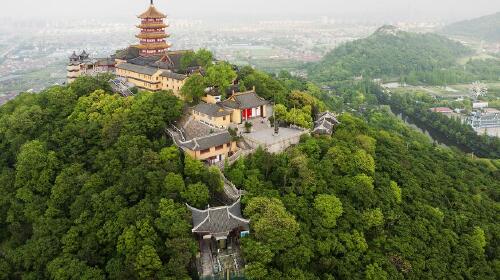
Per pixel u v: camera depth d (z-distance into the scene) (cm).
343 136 14425
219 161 12294
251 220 9631
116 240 9969
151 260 9025
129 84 17512
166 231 9488
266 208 9781
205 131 13350
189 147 11738
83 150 13212
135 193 10844
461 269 11362
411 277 10425
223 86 14812
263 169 11788
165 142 12588
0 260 11169
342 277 9750
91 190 11438
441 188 14312
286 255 9300
